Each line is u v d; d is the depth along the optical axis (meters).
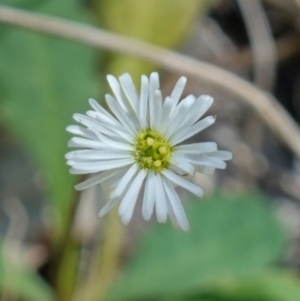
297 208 0.22
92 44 0.18
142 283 0.18
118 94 0.12
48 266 0.19
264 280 0.18
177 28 0.21
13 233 0.19
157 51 0.18
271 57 0.22
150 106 0.12
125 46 0.18
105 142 0.12
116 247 0.19
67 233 0.18
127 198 0.12
